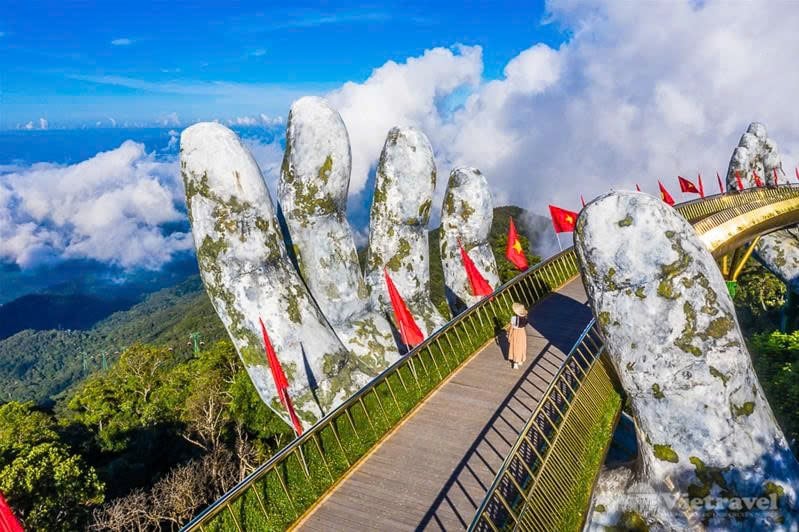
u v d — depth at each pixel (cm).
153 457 3634
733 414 998
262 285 1430
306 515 1005
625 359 1052
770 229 2820
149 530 2408
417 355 1458
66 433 3894
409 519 975
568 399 1297
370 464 1134
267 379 1442
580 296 2123
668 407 1021
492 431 1216
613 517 1105
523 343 1500
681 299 998
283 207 1641
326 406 1467
